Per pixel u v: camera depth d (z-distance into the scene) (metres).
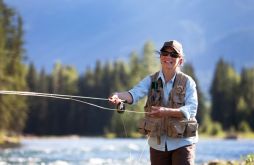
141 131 12.73
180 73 12.54
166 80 12.57
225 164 29.30
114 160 45.34
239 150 65.38
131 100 12.66
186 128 12.22
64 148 79.19
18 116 110.00
